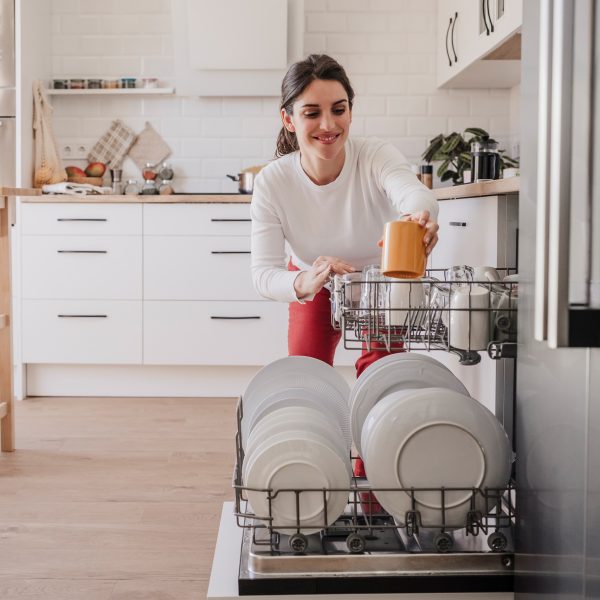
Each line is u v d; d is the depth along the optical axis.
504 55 3.79
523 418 1.46
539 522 1.38
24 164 4.33
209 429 3.52
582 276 1.17
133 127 4.78
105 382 4.27
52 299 4.19
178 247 4.15
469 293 1.59
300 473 1.51
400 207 1.94
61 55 4.74
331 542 1.57
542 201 1.09
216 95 4.69
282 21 4.43
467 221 2.44
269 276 2.08
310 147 1.94
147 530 2.30
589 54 1.16
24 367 4.23
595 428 1.17
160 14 4.72
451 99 4.72
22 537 2.24
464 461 1.51
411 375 1.73
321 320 2.32
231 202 4.12
